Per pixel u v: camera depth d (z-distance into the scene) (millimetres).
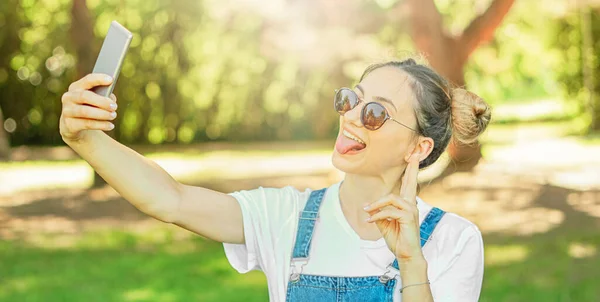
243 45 19969
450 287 1979
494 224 9789
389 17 14109
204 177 15344
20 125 21344
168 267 7574
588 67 20656
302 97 21938
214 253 8289
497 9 12680
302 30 15898
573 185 12859
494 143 20500
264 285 6746
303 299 2008
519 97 32812
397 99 1995
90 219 10625
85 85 1731
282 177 15281
